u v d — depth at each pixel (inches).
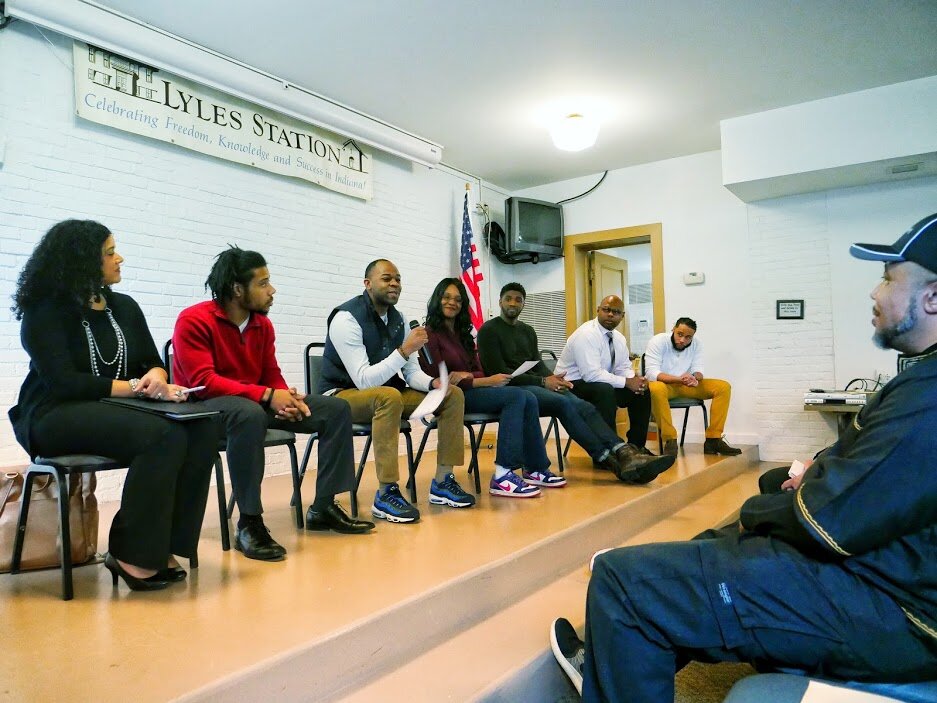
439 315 119.0
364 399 97.9
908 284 48.4
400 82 155.2
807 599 44.6
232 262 86.4
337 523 88.8
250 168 151.9
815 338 188.2
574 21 130.3
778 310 193.3
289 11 124.2
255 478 78.3
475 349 126.0
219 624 55.6
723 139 180.4
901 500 42.1
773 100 168.2
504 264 240.8
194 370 81.6
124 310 77.2
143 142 131.9
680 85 159.2
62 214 119.2
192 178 140.0
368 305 105.7
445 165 212.5
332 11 124.6
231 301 87.0
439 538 85.1
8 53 113.1
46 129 117.5
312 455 160.9
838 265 185.2
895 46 141.9
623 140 195.0
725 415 175.6
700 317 205.6
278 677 49.0
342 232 174.2
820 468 47.9
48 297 67.6
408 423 107.3
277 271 157.1
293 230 161.3
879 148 161.0
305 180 163.3
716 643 47.0
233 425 78.2
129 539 63.2
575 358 147.6
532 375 137.8
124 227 128.1
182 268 137.5
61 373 65.2
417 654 62.0
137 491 63.5
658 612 47.9
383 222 187.5
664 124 183.2
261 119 152.5
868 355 181.2
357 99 164.2
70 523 74.5
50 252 67.2
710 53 144.0
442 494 106.6
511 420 113.2
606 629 49.4
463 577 69.4
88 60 122.0
